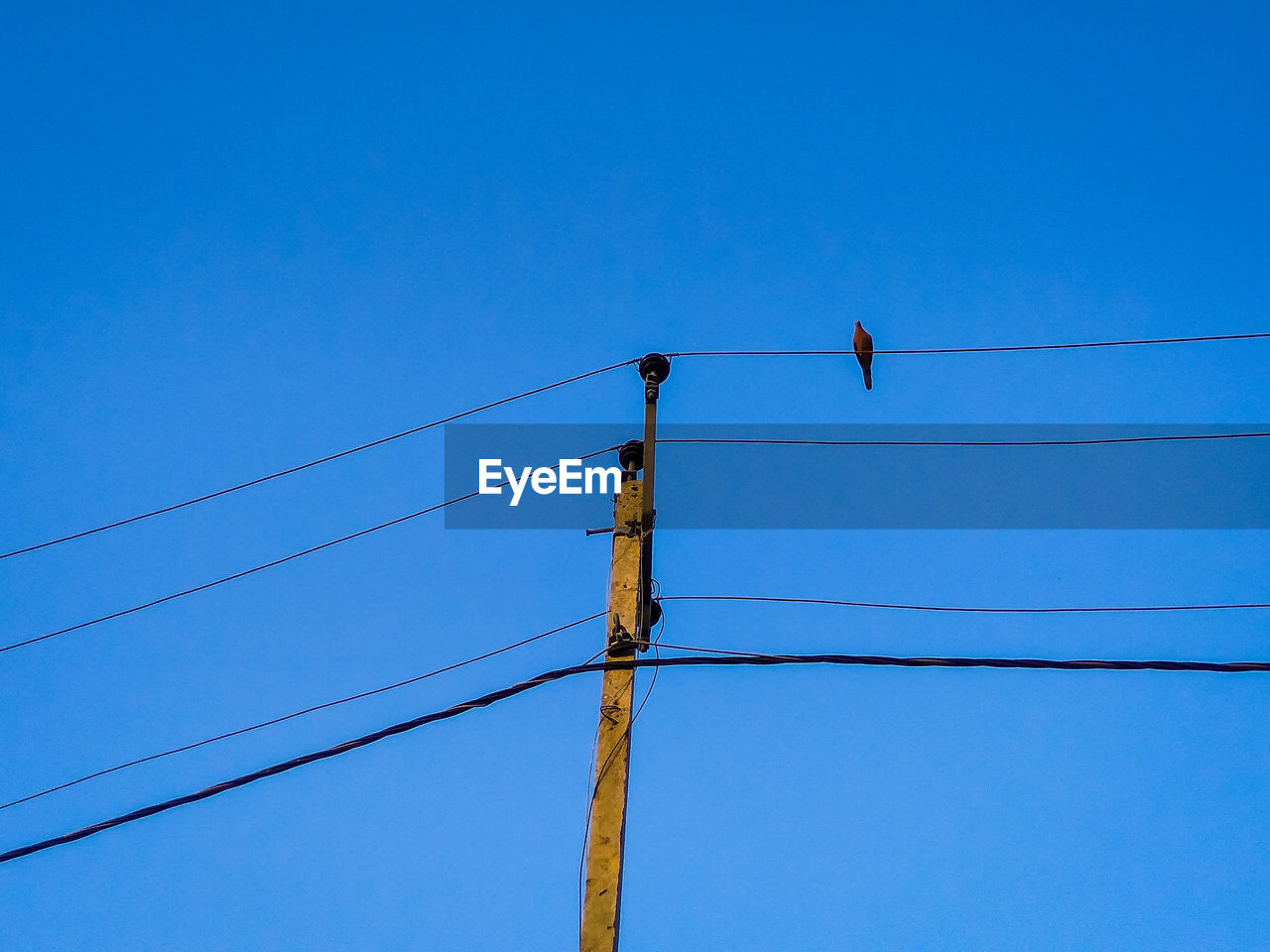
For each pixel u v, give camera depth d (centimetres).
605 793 618
